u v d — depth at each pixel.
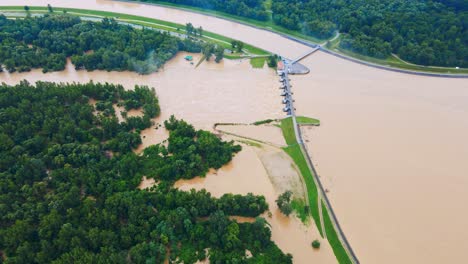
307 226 151.00
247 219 150.62
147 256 131.00
